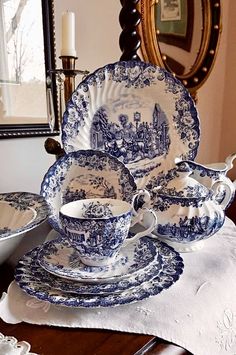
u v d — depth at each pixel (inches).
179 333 16.3
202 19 56.0
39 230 26.9
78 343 15.0
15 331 15.7
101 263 19.3
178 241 23.1
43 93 34.9
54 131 35.4
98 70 27.1
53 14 34.7
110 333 15.7
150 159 29.6
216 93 65.2
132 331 15.9
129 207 20.5
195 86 57.0
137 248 21.7
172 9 50.4
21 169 34.9
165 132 29.4
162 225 22.9
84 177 26.7
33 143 35.3
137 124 29.4
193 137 28.7
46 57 34.6
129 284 17.8
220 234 26.8
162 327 16.3
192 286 19.3
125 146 29.4
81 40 38.9
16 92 32.9
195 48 55.7
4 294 18.1
